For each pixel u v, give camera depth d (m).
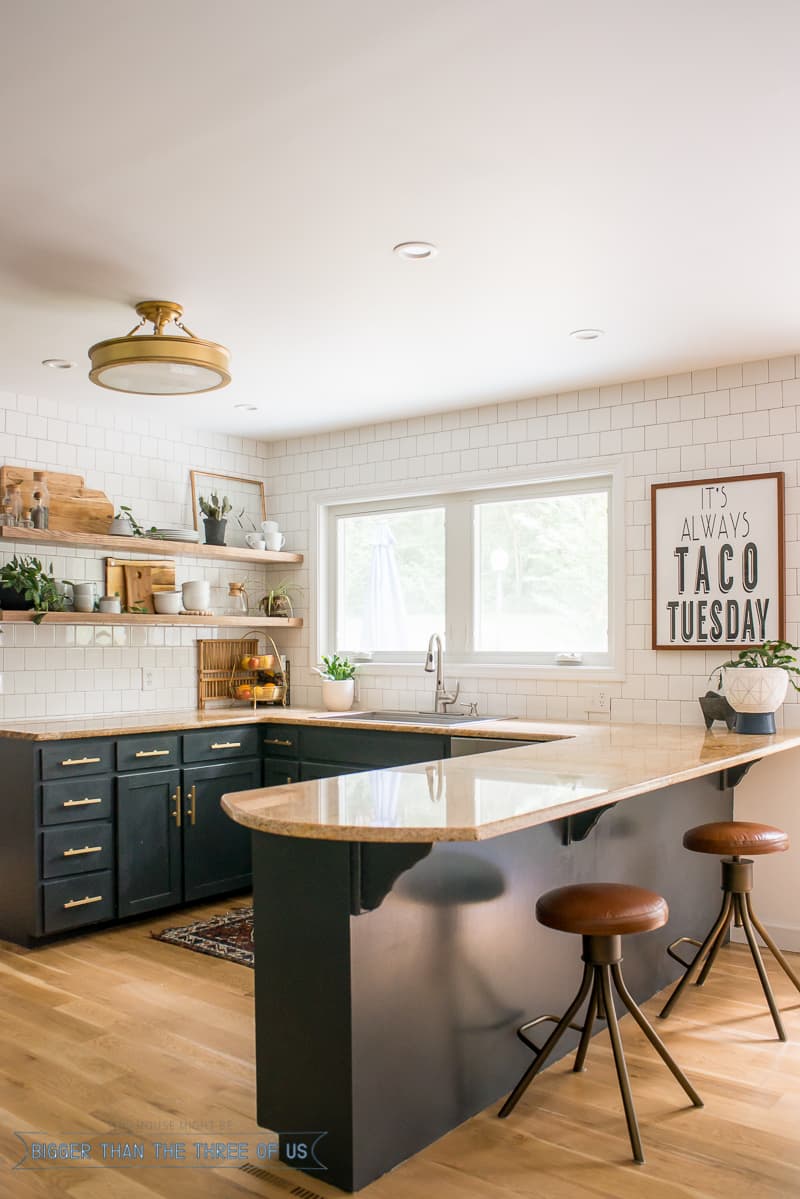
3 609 4.48
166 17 1.91
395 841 1.97
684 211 2.83
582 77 2.13
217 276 3.31
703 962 3.97
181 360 3.30
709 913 4.11
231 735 4.92
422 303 3.59
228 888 4.86
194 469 5.63
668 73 2.12
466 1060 2.62
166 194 2.70
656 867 3.66
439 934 2.54
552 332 3.92
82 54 2.03
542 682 4.91
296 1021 2.37
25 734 4.09
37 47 2.01
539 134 2.38
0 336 3.91
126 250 3.08
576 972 3.16
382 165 2.54
